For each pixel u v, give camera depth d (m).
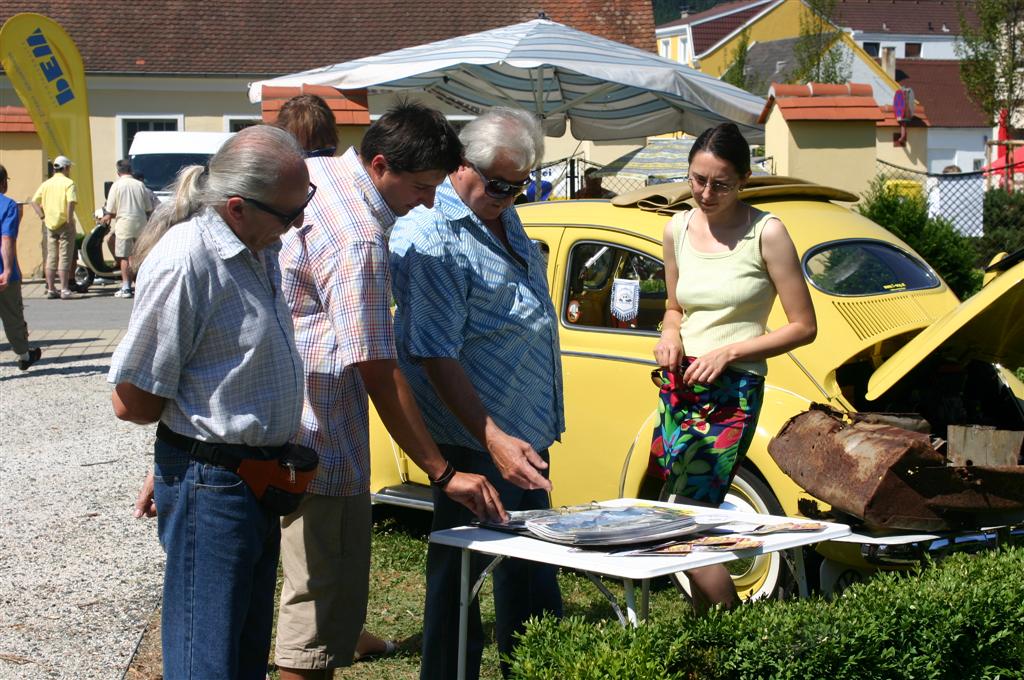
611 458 5.38
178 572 3.11
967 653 3.34
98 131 27.72
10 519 6.62
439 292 3.60
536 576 3.87
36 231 20.20
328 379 3.44
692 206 5.54
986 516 3.90
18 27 18.98
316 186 3.36
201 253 2.98
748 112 11.13
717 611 3.19
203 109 28.09
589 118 13.69
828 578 4.64
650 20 29.83
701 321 4.02
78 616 5.11
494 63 9.91
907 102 19.17
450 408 3.58
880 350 5.04
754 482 4.96
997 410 4.90
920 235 9.95
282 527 3.63
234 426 3.06
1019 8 28.94
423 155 3.31
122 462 8.00
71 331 14.16
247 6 29.36
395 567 5.83
